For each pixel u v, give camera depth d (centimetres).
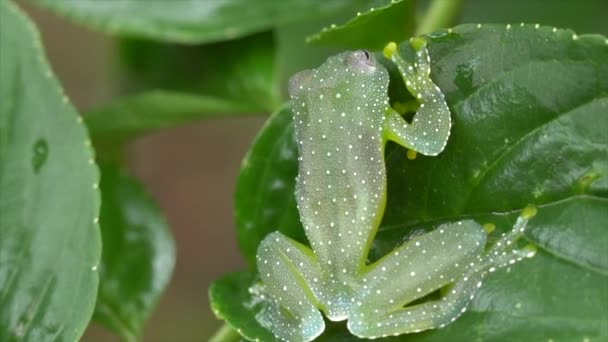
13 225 25
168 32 27
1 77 25
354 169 24
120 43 28
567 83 23
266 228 24
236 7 27
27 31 25
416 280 23
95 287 24
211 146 40
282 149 24
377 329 23
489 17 30
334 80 24
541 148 23
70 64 40
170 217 40
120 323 26
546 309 23
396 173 24
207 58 28
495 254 23
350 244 23
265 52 28
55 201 24
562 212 23
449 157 23
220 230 40
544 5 30
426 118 23
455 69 23
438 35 23
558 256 23
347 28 24
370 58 24
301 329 23
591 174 23
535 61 23
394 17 24
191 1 27
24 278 24
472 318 23
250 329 24
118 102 27
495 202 23
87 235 24
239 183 24
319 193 24
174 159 40
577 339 22
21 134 25
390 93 24
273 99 27
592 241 23
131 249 27
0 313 24
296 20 27
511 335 23
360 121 24
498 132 23
